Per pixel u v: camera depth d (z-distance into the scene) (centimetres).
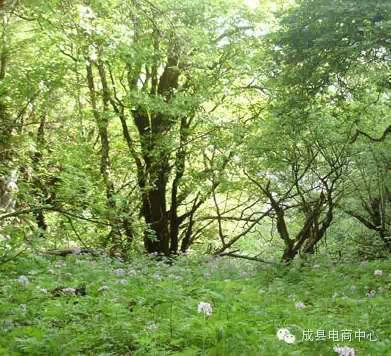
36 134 1769
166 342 593
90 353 564
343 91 1588
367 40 1335
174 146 1962
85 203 1052
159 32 1239
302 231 1941
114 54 1489
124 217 1155
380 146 1839
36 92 1661
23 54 1714
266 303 875
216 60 1970
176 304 756
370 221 2234
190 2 1681
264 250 2519
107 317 675
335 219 2302
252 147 1814
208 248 2295
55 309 662
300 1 1474
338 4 1344
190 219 2247
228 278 1271
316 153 1828
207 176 2038
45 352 546
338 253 2228
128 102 1861
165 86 2041
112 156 2131
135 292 833
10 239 994
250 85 2056
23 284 816
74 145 1791
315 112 1612
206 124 2030
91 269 1076
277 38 1522
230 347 563
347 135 1730
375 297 952
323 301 922
